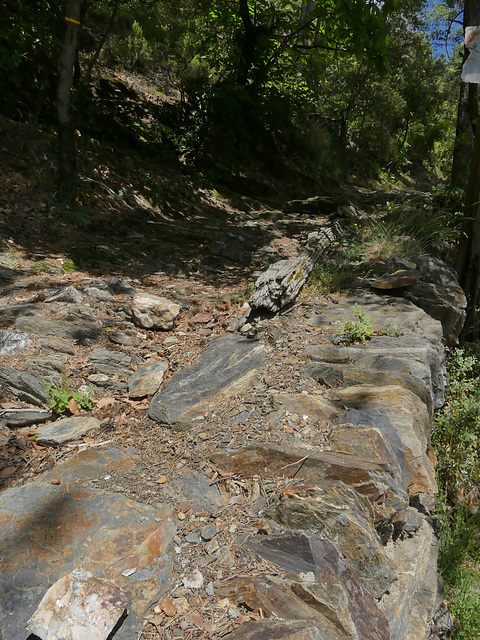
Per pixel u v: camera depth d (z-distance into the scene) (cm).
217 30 1622
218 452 288
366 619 200
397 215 827
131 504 246
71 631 173
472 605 331
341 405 331
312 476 263
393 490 261
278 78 1662
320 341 428
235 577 207
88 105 1109
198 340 452
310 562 211
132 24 1472
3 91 898
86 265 648
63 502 242
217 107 1453
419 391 355
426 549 305
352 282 593
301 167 1703
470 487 441
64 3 1046
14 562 205
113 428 325
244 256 793
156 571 207
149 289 593
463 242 773
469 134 1152
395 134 3053
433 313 570
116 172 1013
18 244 666
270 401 334
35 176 812
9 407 335
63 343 414
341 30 950
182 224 953
